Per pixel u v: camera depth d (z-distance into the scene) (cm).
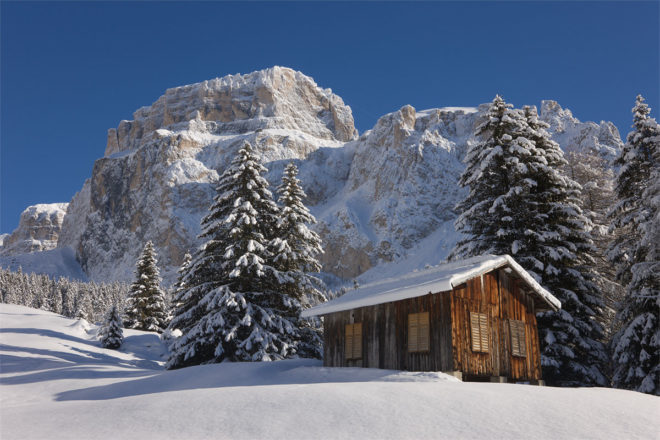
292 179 3509
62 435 1065
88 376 2811
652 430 1024
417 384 1470
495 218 2631
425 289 1812
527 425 1031
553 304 2134
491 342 1959
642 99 2844
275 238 3222
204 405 1244
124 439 1002
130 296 6412
